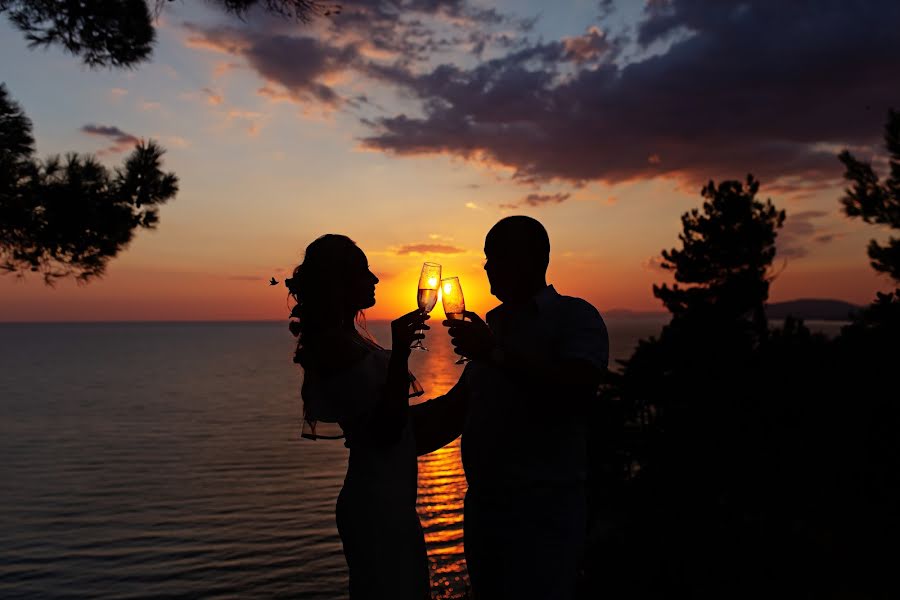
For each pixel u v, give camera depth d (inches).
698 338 421.1
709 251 1009.5
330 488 2333.9
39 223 271.6
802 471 378.3
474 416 107.6
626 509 397.7
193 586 1395.2
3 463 2834.6
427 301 111.3
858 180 700.0
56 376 7618.1
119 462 2851.9
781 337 439.2
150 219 287.6
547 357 102.0
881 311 392.8
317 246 105.3
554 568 99.3
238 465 2768.2
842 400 382.3
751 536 320.5
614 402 421.7
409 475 104.1
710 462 385.7
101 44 292.8
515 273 105.5
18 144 264.7
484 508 105.3
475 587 109.1
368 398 101.0
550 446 101.1
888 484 354.0
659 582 289.1
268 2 276.4
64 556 1611.7
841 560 295.7
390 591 98.0
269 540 1711.4
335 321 104.3
